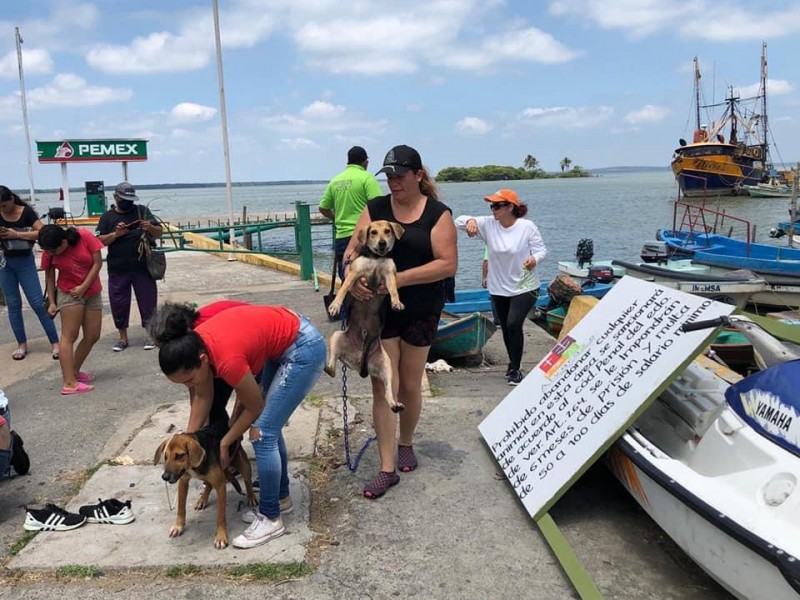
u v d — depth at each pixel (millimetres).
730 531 2652
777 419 2957
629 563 3473
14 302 7438
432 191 4184
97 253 6242
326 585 3254
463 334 7375
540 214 44594
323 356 3607
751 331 3459
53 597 3158
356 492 4207
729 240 15500
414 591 3213
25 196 37000
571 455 3787
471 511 3951
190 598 3150
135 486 4273
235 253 16516
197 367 3100
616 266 13805
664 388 3531
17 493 4258
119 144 31328
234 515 3893
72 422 5496
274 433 3525
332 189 7520
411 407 4336
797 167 18859
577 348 4500
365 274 3852
